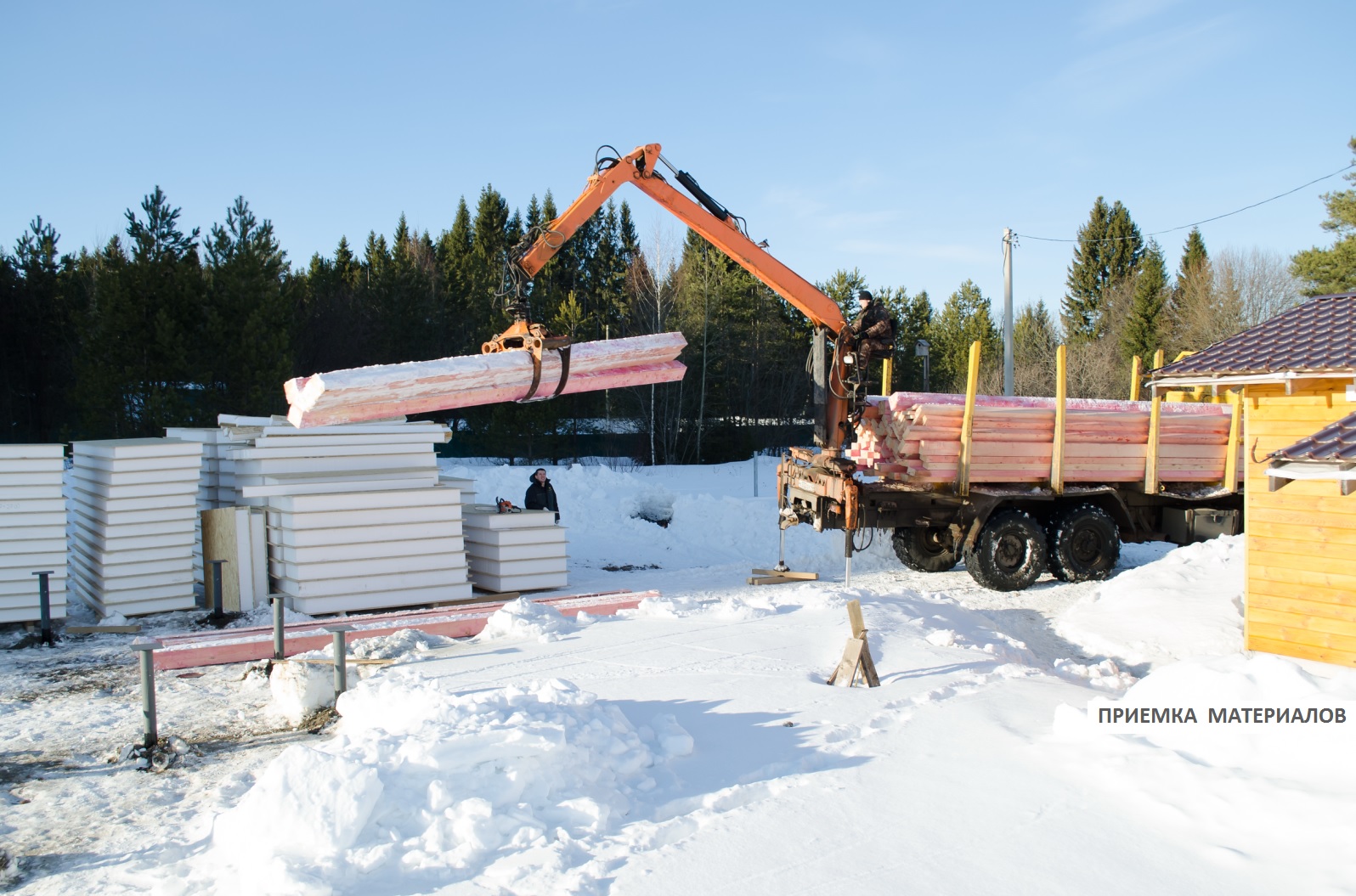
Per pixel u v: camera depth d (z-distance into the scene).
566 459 37.25
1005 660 7.84
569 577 13.33
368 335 38.84
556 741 4.64
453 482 12.68
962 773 5.01
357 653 8.10
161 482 10.59
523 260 9.90
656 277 37.97
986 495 11.91
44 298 32.34
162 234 28.53
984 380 48.06
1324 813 4.12
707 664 7.28
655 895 3.74
